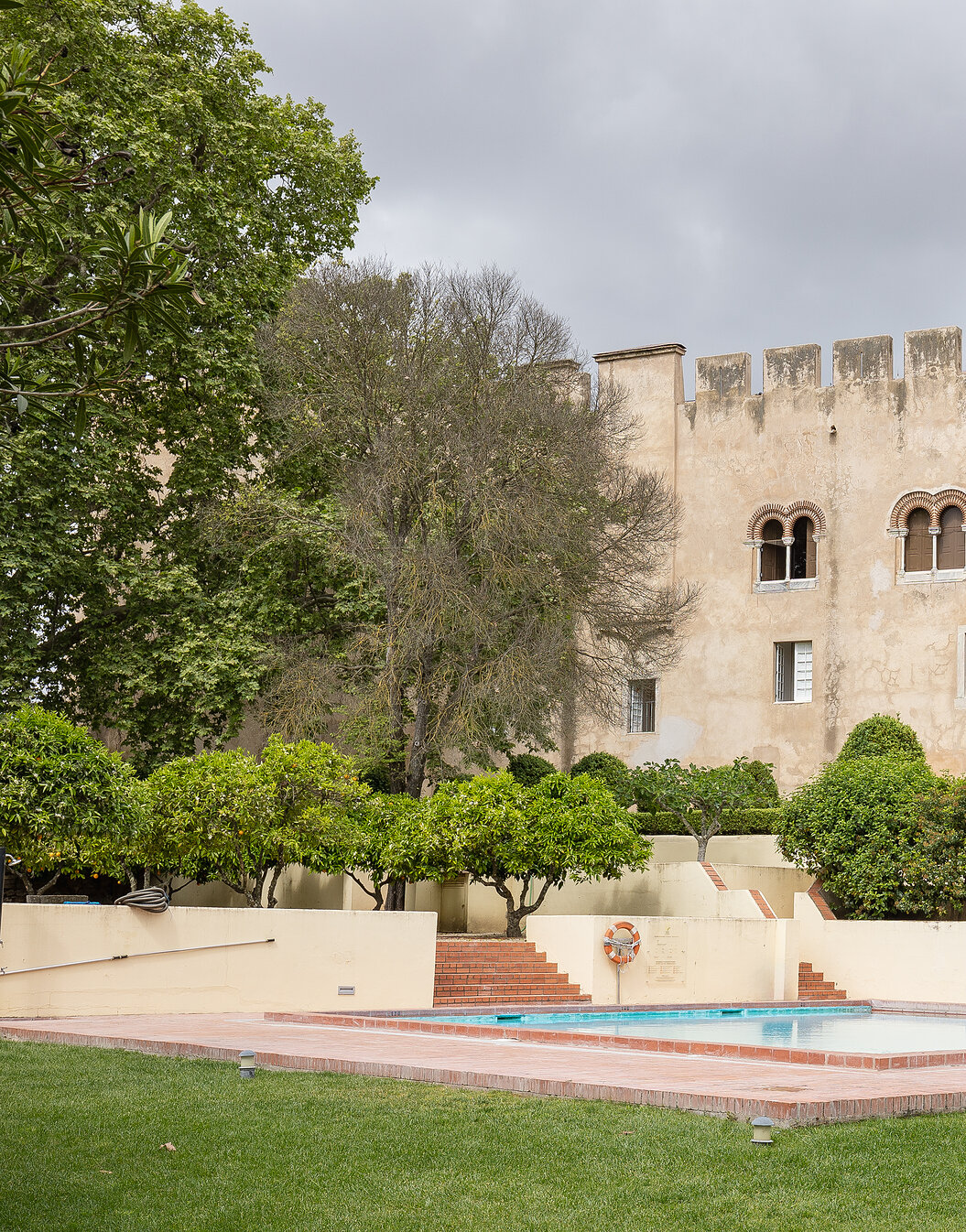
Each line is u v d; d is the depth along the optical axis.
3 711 25.22
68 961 17.39
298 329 27.98
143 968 18.03
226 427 29.42
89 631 28.56
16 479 25.11
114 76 26.19
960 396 33.91
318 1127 9.29
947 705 33.12
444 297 28.42
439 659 27.70
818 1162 8.43
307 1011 18.94
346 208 32.31
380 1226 6.98
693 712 36.44
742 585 36.28
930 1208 7.49
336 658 27.52
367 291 27.88
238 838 21.20
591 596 29.55
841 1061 13.08
